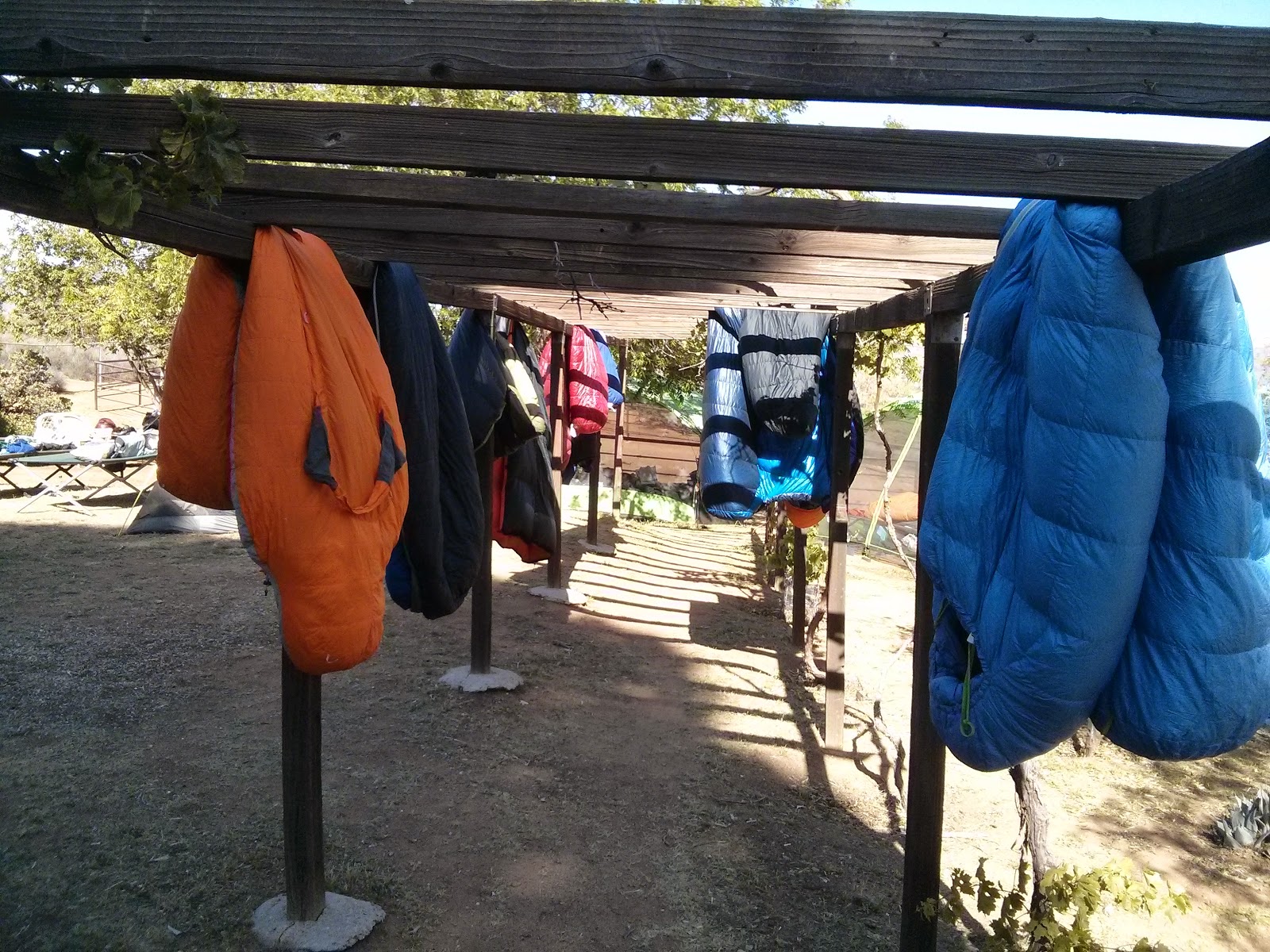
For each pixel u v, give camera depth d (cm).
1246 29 152
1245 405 156
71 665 551
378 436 239
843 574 506
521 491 556
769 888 360
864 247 332
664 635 725
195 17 157
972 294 274
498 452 531
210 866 343
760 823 414
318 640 219
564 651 656
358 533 225
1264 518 155
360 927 306
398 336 286
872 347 712
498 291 532
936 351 308
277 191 243
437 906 330
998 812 450
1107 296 155
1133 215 158
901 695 606
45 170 168
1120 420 151
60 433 1150
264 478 209
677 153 180
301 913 304
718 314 530
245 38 157
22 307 1486
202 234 205
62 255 1300
